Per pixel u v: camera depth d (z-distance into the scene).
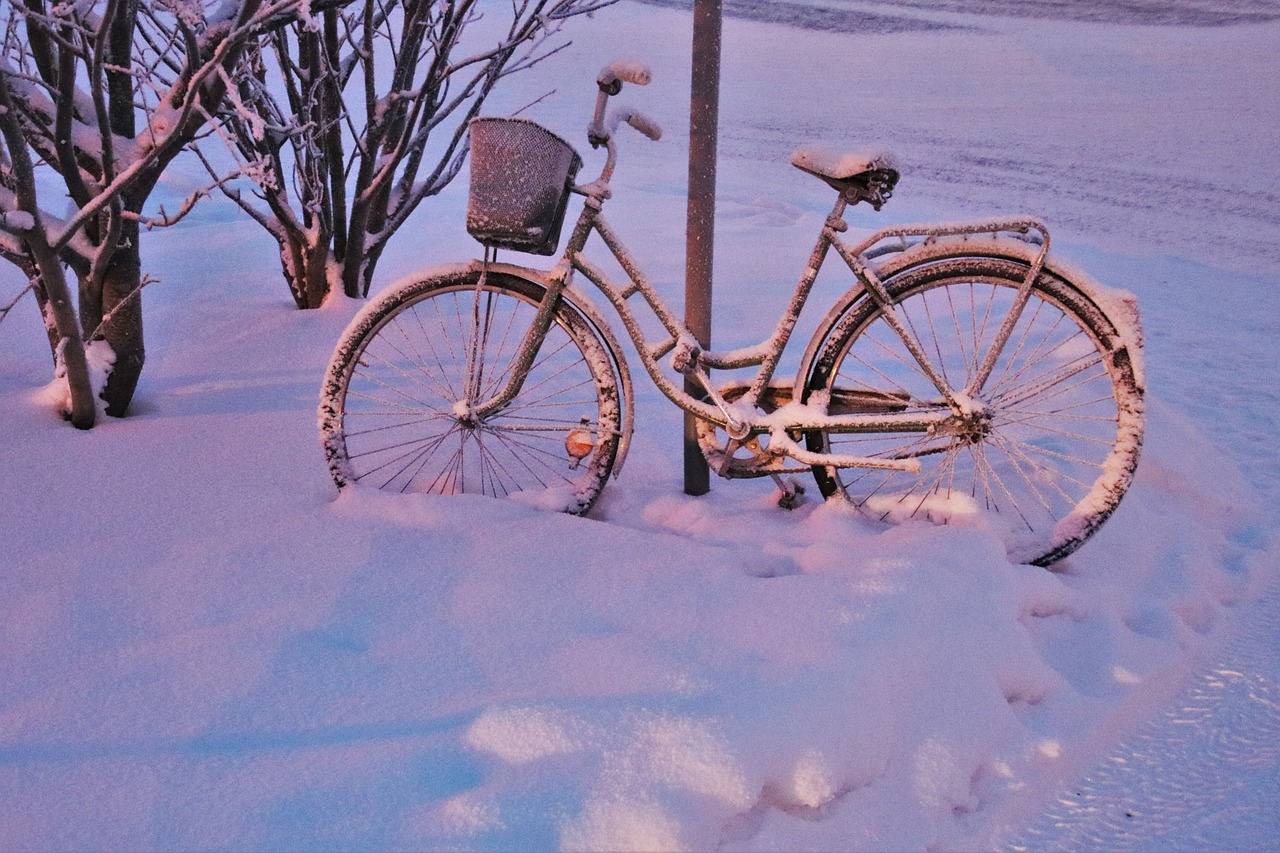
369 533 2.72
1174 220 7.86
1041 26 16.70
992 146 10.33
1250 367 4.66
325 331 4.21
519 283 2.85
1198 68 13.60
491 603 2.40
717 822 1.81
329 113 4.02
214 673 2.17
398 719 2.02
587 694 2.04
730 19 17.92
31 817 1.80
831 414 2.89
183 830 1.78
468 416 2.94
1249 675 2.51
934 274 2.75
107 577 2.54
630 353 4.30
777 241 6.25
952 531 2.61
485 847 1.72
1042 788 2.15
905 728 2.09
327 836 1.76
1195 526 3.05
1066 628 2.53
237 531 2.74
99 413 3.36
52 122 3.19
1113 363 2.65
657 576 2.47
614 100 12.85
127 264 3.27
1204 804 2.13
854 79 13.88
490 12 18.41
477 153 2.63
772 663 2.10
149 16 3.36
